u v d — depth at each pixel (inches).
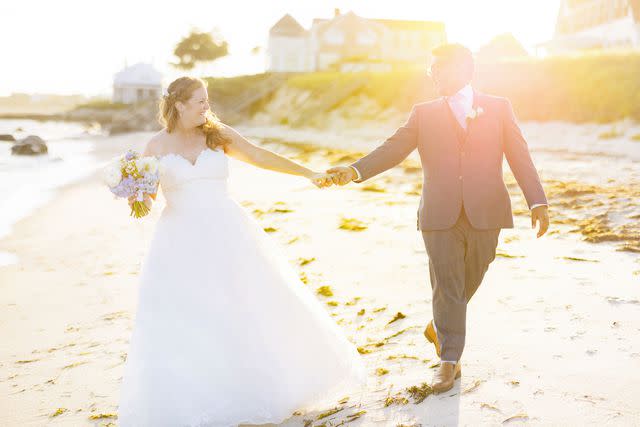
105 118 3366.1
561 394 126.1
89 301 220.1
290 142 1107.9
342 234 297.0
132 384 117.3
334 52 2559.1
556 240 264.2
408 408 125.8
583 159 572.7
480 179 129.6
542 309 177.6
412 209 359.6
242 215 131.9
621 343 150.0
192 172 126.2
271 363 120.4
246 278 124.4
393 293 205.6
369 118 1392.7
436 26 2706.7
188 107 126.0
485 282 207.3
